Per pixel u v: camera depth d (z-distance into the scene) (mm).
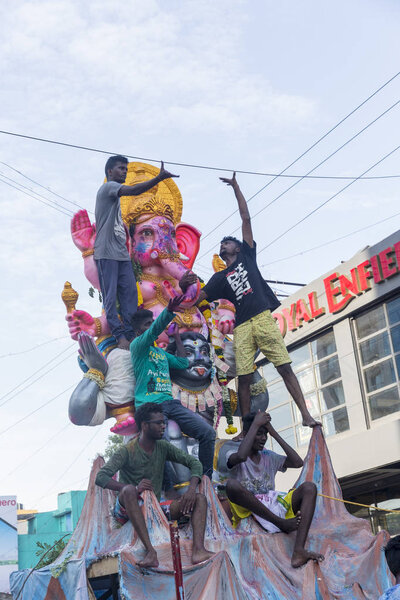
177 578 5387
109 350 8422
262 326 8781
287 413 19875
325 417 18500
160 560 6430
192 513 6785
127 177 9367
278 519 7266
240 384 8906
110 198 8469
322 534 7648
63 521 31031
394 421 16141
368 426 17141
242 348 8898
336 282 18344
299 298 19547
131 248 8953
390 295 16766
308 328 19047
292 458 8039
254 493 7777
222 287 9094
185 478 7707
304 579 6910
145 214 9062
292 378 8648
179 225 9508
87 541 7383
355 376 17531
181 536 6910
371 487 18375
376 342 17203
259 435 7914
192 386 8461
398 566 3969
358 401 17359
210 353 8727
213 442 7730
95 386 7918
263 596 6750
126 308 8438
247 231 9188
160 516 6641
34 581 7434
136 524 6441
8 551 28000
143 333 7730
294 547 7160
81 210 8703
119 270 8516
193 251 9523
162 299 8883
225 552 6398
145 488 6676
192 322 8797
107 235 8469
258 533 7207
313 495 7297
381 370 16969
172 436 7805
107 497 7547
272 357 8734
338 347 18172
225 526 7078
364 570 7391
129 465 7023
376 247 17234
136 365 7805
